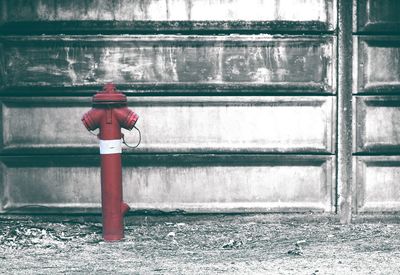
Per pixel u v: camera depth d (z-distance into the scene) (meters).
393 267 4.26
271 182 5.72
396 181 5.71
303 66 5.66
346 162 5.69
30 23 5.61
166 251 4.75
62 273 4.14
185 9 5.61
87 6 5.61
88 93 5.66
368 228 5.56
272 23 5.62
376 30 5.64
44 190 5.71
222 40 5.63
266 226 5.63
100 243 5.04
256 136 5.69
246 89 5.66
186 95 5.67
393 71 5.69
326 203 5.73
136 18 5.61
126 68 5.64
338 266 4.28
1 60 5.63
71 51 5.63
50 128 5.68
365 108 5.69
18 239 5.11
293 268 4.22
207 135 5.69
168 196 5.73
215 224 5.70
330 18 5.63
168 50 5.63
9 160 5.69
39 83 5.64
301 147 5.69
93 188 5.72
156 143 5.69
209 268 4.23
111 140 5.07
